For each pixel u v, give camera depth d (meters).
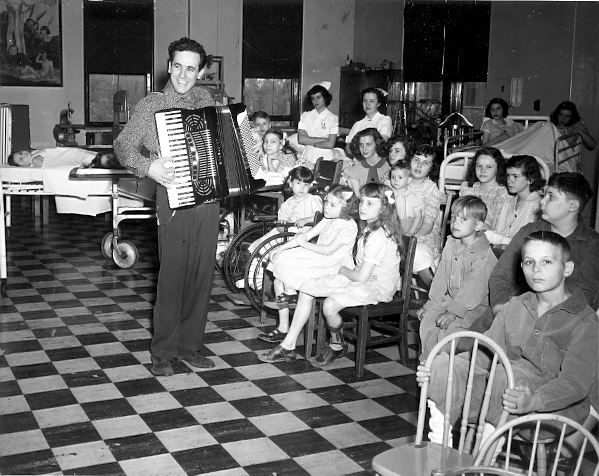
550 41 10.31
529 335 2.93
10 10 11.51
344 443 3.56
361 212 4.48
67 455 3.37
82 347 4.85
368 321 4.64
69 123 11.46
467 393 2.62
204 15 12.04
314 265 4.74
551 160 7.45
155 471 3.24
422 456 2.38
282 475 3.23
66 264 7.19
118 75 12.04
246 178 4.27
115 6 11.81
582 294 2.85
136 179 7.41
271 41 12.34
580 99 10.08
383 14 11.99
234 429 3.69
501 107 8.76
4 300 5.91
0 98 11.69
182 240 4.31
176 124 4.10
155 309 4.43
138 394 4.10
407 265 4.56
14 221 9.45
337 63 12.68
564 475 2.80
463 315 3.88
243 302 5.88
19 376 4.32
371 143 6.05
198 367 4.52
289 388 4.25
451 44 11.23
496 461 2.92
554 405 2.60
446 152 7.59
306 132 8.14
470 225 3.92
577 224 3.50
